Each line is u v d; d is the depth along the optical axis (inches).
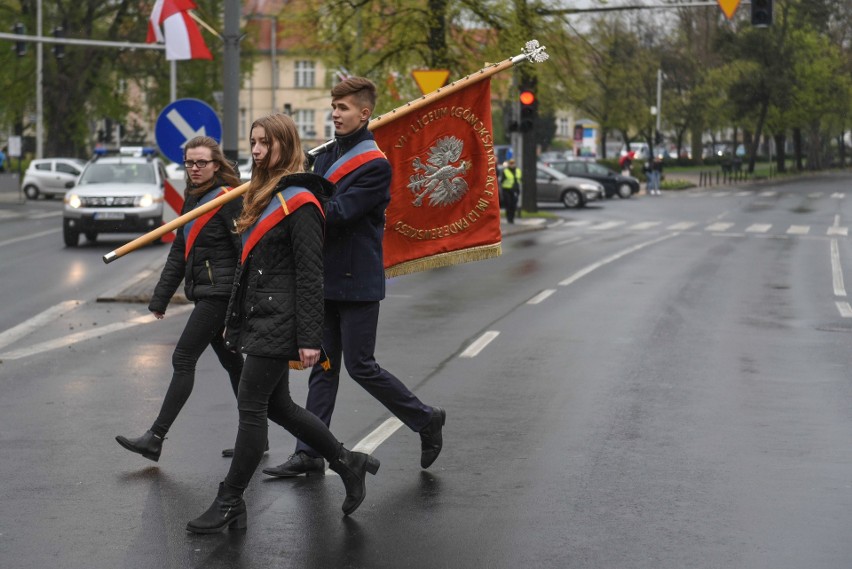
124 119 2359.7
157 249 970.1
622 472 274.5
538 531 227.6
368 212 252.5
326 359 236.5
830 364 438.3
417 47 1243.8
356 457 237.9
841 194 2226.9
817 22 3405.5
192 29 906.7
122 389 376.2
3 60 2225.6
